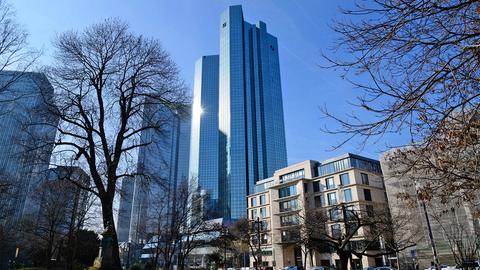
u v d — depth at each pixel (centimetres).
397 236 3881
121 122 1959
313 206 7156
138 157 2080
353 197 6494
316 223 3153
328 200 6919
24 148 1883
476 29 569
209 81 19538
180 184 4034
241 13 18725
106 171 1934
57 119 1845
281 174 8269
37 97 1795
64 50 1909
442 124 635
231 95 16875
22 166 2009
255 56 17875
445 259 4306
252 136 15962
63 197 3362
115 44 2008
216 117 17975
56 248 4288
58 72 1870
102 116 1873
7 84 1482
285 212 7469
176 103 2153
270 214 8250
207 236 4625
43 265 4409
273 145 16200
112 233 1641
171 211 3703
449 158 830
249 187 14912
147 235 3816
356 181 6569
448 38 551
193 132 18262
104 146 1817
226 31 18475
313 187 7375
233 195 14812
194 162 17188
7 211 3206
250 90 17038
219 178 15925
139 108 2053
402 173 1041
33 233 3809
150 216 3838
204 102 18800
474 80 571
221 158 16338
